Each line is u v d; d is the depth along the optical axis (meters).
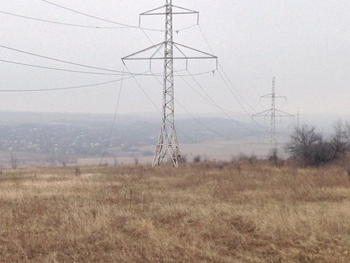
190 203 19.78
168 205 18.16
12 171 48.72
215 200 20.89
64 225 14.46
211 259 10.67
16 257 11.16
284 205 18.00
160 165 48.31
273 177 31.36
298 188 23.94
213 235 12.99
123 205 19.45
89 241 12.57
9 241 12.68
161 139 48.34
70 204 19.66
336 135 56.41
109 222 14.91
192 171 39.34
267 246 11.85
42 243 12.36
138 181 31.52
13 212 17.27
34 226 14.60
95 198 22.19
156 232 13.20
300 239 12.27
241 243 12.15
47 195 23.34
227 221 14.78
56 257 11.13
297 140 50.25
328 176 29.81
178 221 15.39
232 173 35.81
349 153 49.50
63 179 33.66
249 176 33.12
